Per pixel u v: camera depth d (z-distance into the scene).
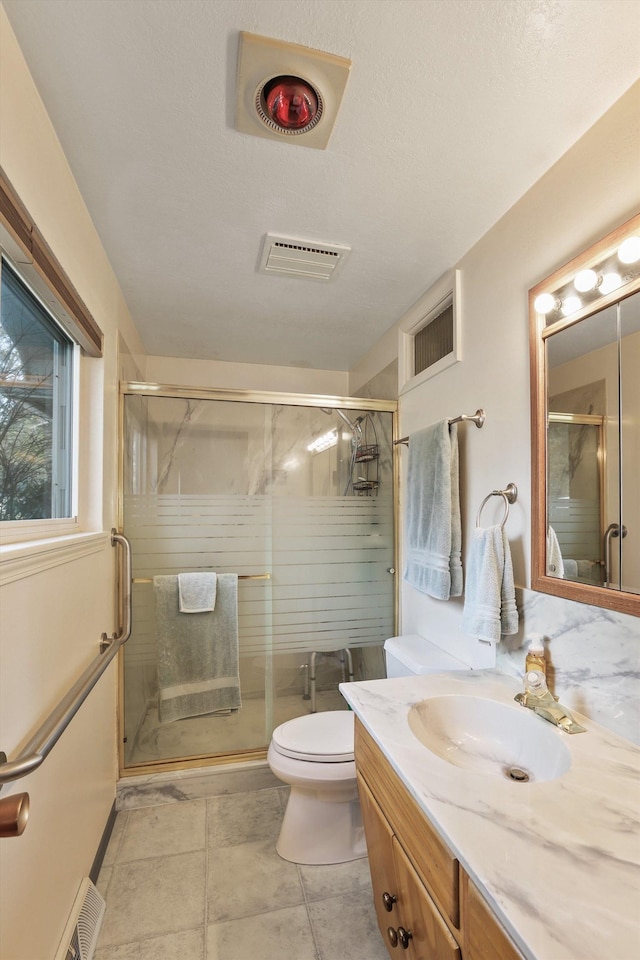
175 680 2.13
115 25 0.92
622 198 1.09
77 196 1.39
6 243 0.92
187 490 2.24
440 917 0.79
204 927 1.36
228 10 0.90
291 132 1.19
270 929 1.35
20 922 0.91
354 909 1.42
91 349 1.61
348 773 1.55
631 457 1.03
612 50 0.98
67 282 1.26
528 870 0.64
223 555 2.27
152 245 1.74
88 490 1.68
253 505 2.32
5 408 1.07
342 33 0.95
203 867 1.59
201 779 2.02
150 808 1.94
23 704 0.96
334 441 2.46
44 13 0.90
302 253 1.80
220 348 2.94
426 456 1.88
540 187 1.37
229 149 1.25
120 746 2.02
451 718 1.23
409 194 1.45
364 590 2.45
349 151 1.26
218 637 2.21
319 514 2.41
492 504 1.57
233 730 2.22
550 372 1.29
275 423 2.39
